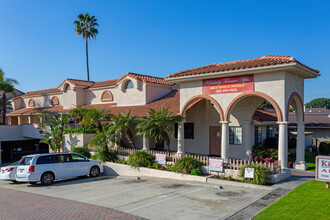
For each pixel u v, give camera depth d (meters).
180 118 17.41
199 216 8.34
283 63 12.84
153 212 8.88
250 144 18.50
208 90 16.19
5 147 32.34
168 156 16.75
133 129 23.84
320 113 40.78
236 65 15.80
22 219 8.55
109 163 19.17
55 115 29.28
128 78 24.50
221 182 12.94
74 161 16.80
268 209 8.31
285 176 13.02
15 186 15.61
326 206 8.23
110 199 10.80
